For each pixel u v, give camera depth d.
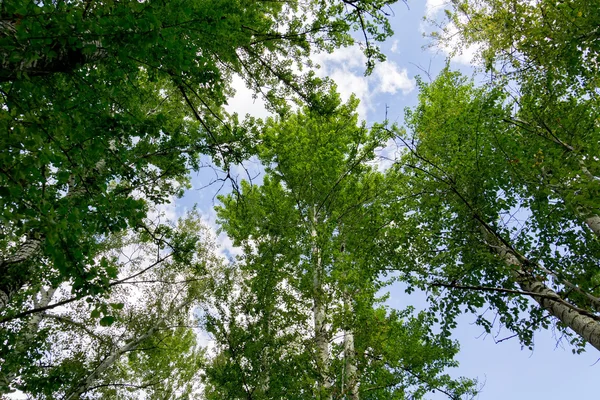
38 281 4.63
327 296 5.70
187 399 10.53
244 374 5.50
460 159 5.89
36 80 2.36
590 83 4.68
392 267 6.32
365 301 5.75
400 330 6.77
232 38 3.71
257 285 6.21
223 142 4.91
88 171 2.77
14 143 1.82
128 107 4.05
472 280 6.11
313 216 8.47
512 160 4.64
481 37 5.62
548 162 4.07
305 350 5.52
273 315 5.93
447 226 6.14
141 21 2.04
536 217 5.68
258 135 5.03
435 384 6.37
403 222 6.54
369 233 6.62
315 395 4.95
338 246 6.90
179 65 2.72
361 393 5.75
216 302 6.04
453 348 7.00
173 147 4.86
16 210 1.88
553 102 5.19
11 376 4.52
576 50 4.13
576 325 4.12
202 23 2.69
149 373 9.95
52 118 2.24
